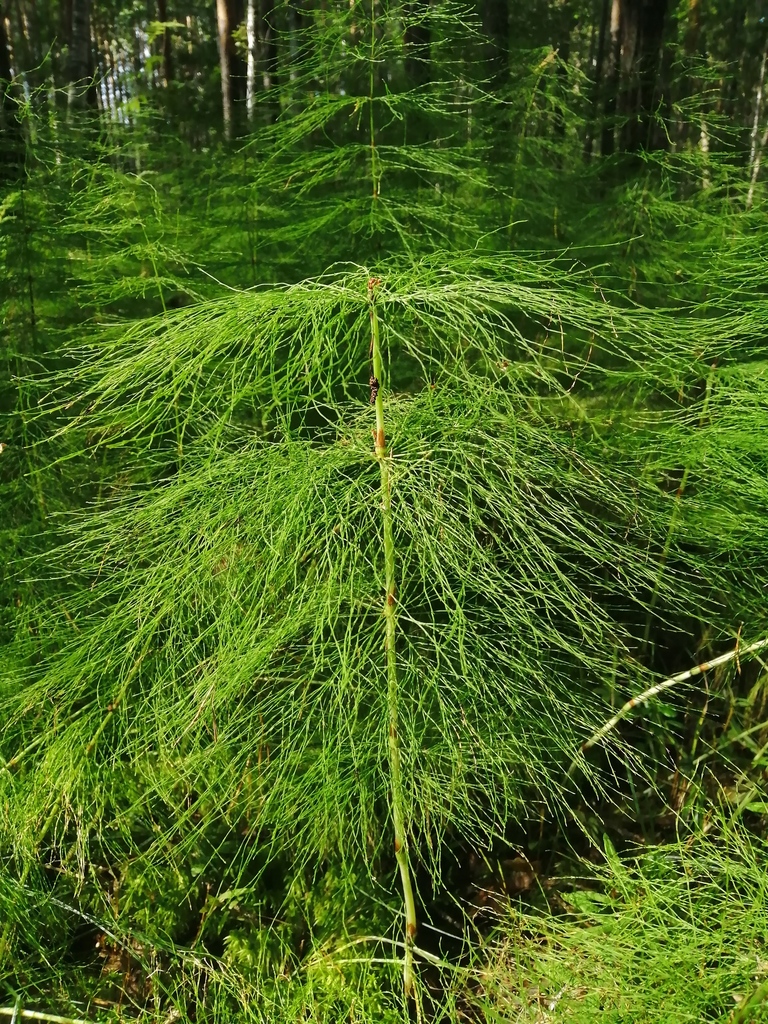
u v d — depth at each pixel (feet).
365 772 1.23
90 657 1.30
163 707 1.27
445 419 1.20
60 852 1.46
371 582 1.26
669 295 2.03
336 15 1.93
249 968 1.39
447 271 1.06
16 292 1.81
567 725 1.39
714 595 1.77
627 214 2.17
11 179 1.89
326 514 1.09
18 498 1.65
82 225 1.92
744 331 1.47
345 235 2.09
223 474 1.15
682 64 2.73
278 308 0.98
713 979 1.07
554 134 2.79
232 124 3.20
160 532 1.23
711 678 1.83
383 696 1.20
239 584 1.23
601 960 1.16
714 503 1.60
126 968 1.45
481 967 1.35
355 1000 1.26
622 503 1.35
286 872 1.51
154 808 1.55
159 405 1.16
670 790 1.69
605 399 1.84
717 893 1.30
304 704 1.26
